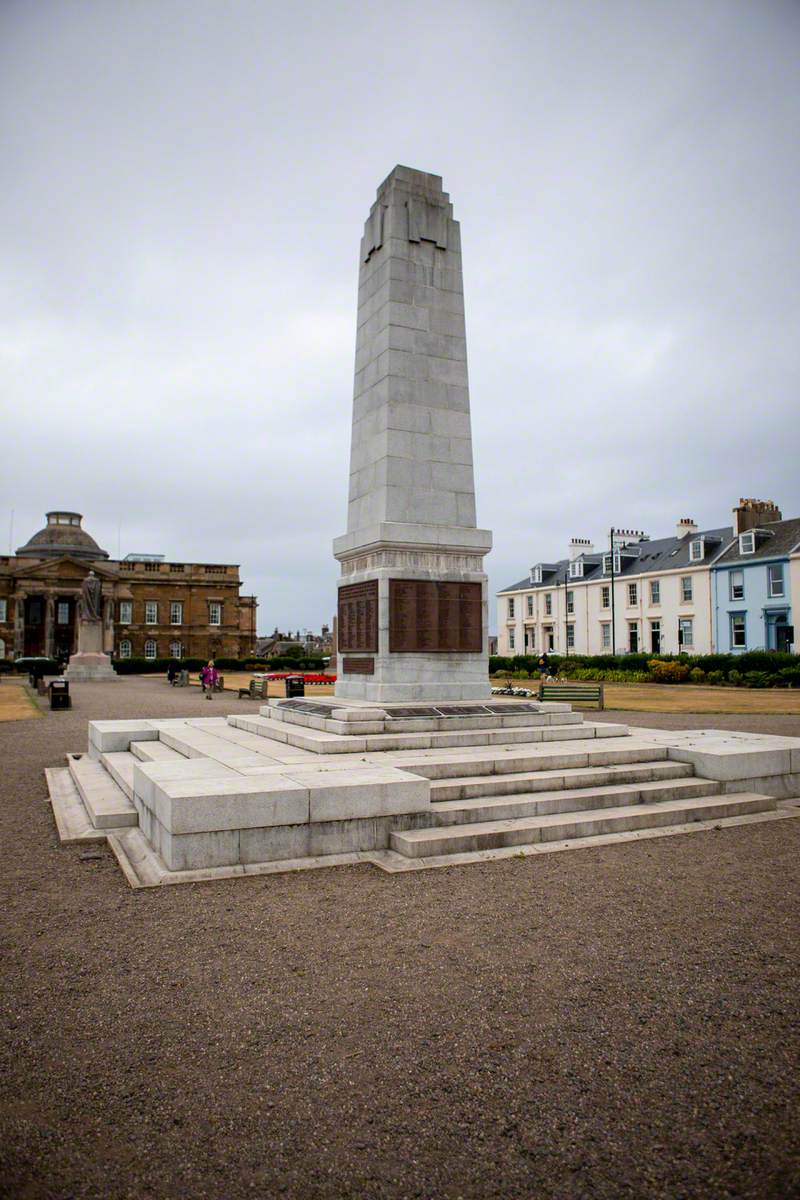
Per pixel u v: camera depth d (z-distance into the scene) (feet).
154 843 31.17
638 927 23.18
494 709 47.62
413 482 50.37
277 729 47.50
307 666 251.39
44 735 73.05
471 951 21.40
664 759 42.65
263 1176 12.53
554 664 199.00
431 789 34.47
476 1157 12.94
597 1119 13.91
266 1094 14.71
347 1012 17.93
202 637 310.86
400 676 48.70
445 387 51.96
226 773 33.58
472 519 51.93
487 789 35.65
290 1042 16.61
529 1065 15.66
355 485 54.08
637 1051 16.14
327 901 25.44
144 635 305.12
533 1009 18.02
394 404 50.29
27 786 47.16
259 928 23.16
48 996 18.81
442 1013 17.87
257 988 19.21
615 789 37.50
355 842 30.55
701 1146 13.14
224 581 315.17
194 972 20.16
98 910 24.84
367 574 50.31
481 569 51.44
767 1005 18.12
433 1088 14.88
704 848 32.14
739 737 48.34
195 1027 17.28
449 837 30.50
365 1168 12.69
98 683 180.04
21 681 187.83
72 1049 16.37
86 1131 13.66
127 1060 15.92
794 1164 12.66
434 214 52.75
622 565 238.89
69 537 326.65
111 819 35.29
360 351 54.80
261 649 451.94
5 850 32.50
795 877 28.14
